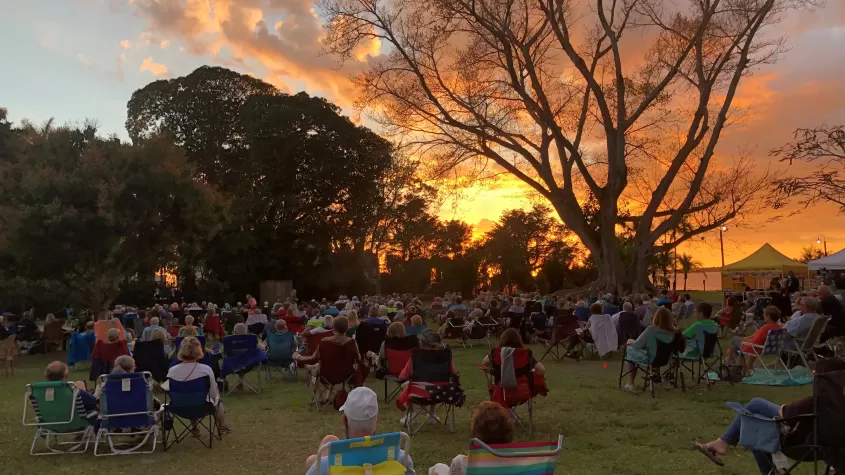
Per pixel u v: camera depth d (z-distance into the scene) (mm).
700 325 9945
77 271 21844
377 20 28672
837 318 11352
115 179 20688
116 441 7473
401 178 34844
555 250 67625
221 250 42688
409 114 30000
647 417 8086
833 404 4148
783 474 4277
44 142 21469
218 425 7445
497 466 3281
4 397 10914
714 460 4676
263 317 16719
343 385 8648
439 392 7316
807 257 62188
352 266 51531
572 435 7254
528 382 7281
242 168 48938
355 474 3316
